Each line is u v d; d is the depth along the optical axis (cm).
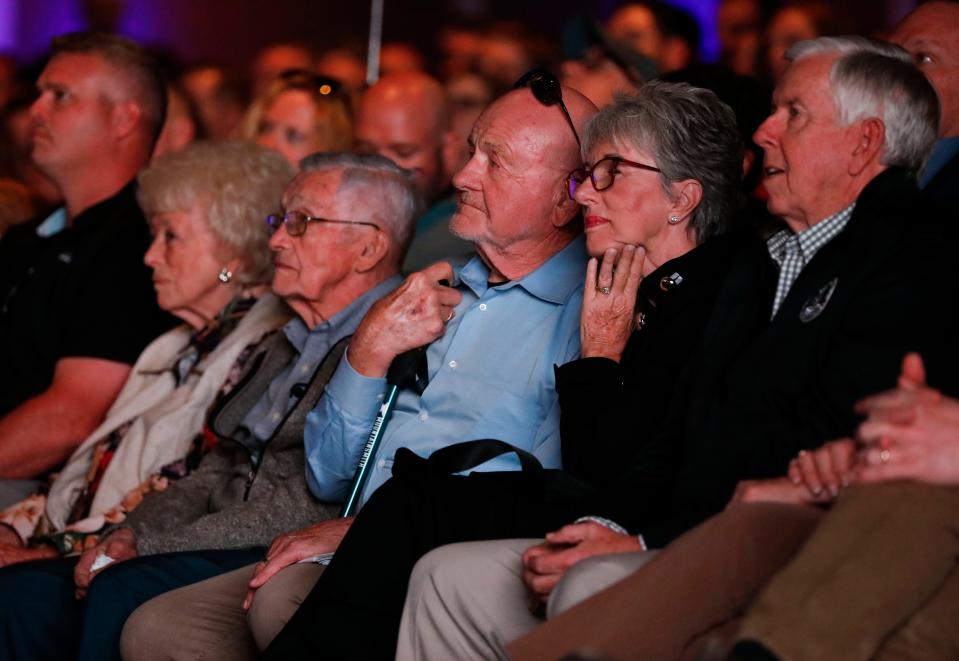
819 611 352
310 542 515
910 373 380
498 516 467
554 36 1271
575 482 466
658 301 502
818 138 454
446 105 827
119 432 668
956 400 389
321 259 598
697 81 591
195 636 517
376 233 603
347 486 559
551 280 544
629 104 514
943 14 576
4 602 578
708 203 509
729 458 438
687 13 922
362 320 554
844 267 433
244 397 605
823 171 455
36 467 703
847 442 399
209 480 609
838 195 455
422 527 468
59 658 582
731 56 953
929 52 574
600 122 516
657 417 475
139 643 523
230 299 671
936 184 557
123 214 737
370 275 607
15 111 1004
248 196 667
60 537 614
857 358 419
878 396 380
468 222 548
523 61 1056
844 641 351
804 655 349
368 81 1151
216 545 568
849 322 426
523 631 430
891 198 440
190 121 988
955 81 571
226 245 665
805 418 427
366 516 472
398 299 545
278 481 577
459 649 437
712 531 388
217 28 1407
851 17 994
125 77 763
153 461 636
